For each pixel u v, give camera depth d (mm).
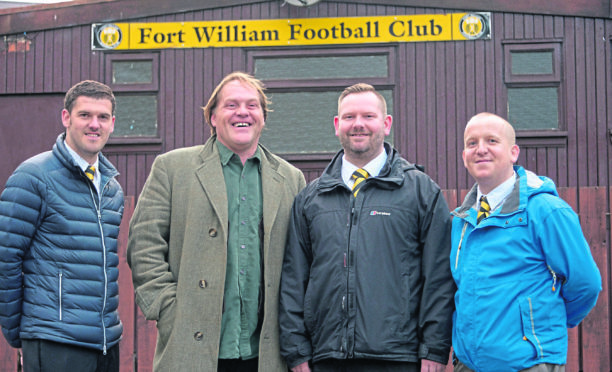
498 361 2990
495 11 6156
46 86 6352
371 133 3389
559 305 3047
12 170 6309
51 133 6340
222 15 6312
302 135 6191
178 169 3527
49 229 3350
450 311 3234
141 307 3363
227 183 3523
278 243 3494
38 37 6383
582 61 6086
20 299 3316
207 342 3295
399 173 3391
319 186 3455
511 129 3289
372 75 6207
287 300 3385
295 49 6238
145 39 6332
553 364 2977
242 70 6262
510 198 3162
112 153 6281
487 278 3068
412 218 3305
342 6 6230
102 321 3408
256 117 3527
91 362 3383
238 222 3477
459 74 6148
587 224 5348
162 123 6270
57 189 3365
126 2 6348
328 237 3316
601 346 5273
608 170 6000
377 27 6199
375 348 3139
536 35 6125
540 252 3066
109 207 3555
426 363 3168
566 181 6023
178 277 3379
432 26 6180
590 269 3023
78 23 6363
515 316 2998
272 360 3361
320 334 3277
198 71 6293
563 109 6074
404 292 3236
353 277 3225
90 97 3447
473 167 3250
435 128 6137
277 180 3604
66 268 3328
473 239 3184
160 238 3443
